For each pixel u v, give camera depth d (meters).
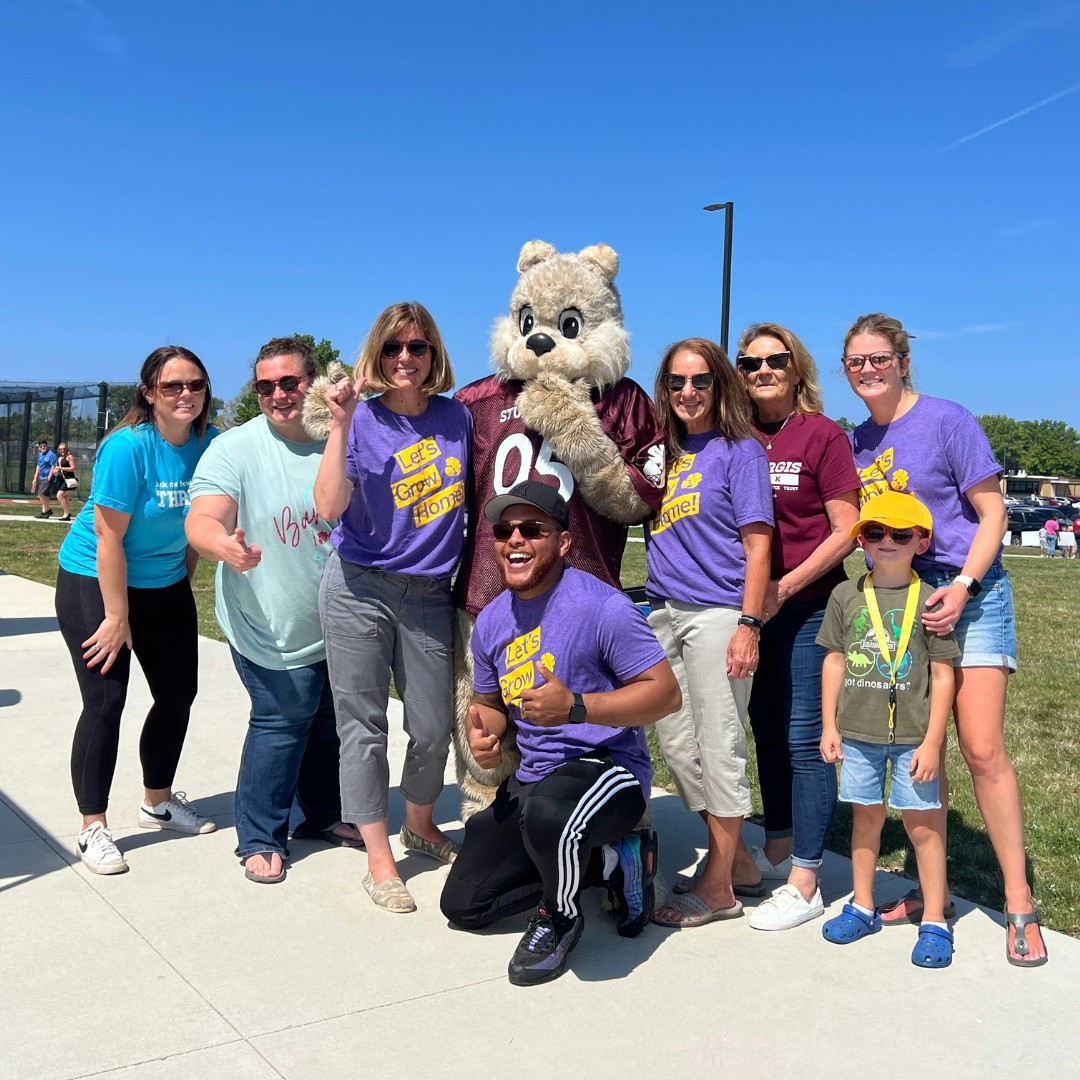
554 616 3.29
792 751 3.69
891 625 3.30
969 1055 2.74
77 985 3.01
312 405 3.71
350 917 3.55
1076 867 4.22
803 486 3.67
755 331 3.78
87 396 30.00
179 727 4.21
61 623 3.97
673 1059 2.69
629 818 3.25
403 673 3.78
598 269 3.93
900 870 4.18
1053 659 9.80
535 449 3.67
